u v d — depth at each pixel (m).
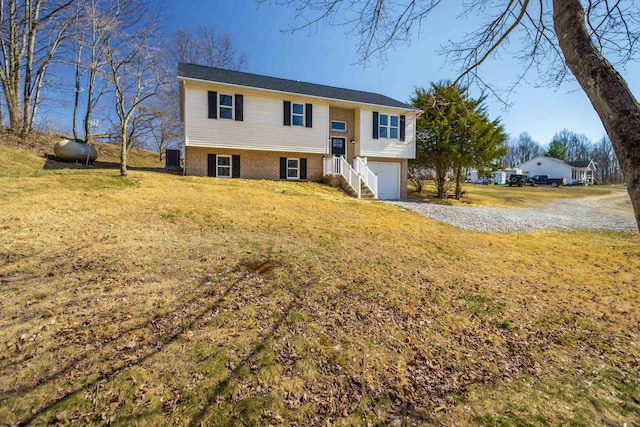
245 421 2.26
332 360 3.05
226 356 2.89
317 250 6.09
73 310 3.36
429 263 6.12
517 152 74.56
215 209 8.34
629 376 3.15
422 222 10.24
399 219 10.20
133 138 22.20
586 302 4.99
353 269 5.36
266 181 14.70
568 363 3.35
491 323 4.12
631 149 1.65
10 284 3.76
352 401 2.58
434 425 2.39
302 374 2.80
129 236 5.76
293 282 4.60
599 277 6.26
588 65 1.90
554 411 2.60
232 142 14.29
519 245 8.43
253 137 14.70
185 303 3.73
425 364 3.16
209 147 14.09
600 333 4.04
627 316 4.55
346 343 3.34
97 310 3.40
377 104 17.36
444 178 19.88
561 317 4.41
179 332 3.18
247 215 8.15
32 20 15.08
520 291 5.22
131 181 10.65
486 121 17.70
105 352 2.78
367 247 6.69
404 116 18.22
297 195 11.97
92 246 5.14
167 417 2.22
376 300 4.37
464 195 22.05
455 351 3.44
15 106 14.47
